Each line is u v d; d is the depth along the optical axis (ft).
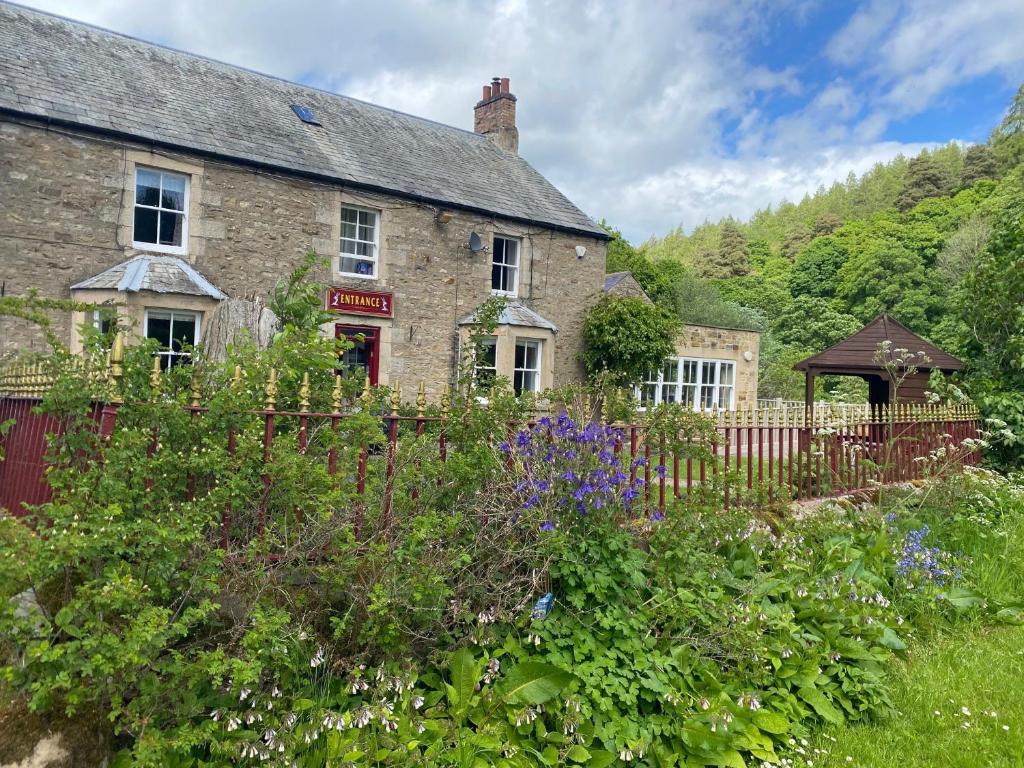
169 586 9.49
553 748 10.32
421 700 10.23
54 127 33.30
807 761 11.58
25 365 15.47
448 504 12.68
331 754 9.05
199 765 8.63
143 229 36.68
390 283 45.60
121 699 8.42
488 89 65.00
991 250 36.37
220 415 10.97
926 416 28.71
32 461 13.61
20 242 32.63
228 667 8.66
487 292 50.70
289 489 10.83
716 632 12.71
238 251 39.11
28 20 38.96
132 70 40.55
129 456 9.49
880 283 134.62
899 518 21.88
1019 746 12.16
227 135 39.91
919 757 11.91
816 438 23.08
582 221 58.23
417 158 51.08
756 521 18.06
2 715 8.29
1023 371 33.63
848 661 14.02
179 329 35.35
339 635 10.15
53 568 8.31
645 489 15.56
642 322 55.57
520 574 12.43
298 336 15.98
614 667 11.48
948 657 15.47
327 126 47.88
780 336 141.79
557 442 13.01
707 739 10.86
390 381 45.52
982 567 19.93
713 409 18.52
